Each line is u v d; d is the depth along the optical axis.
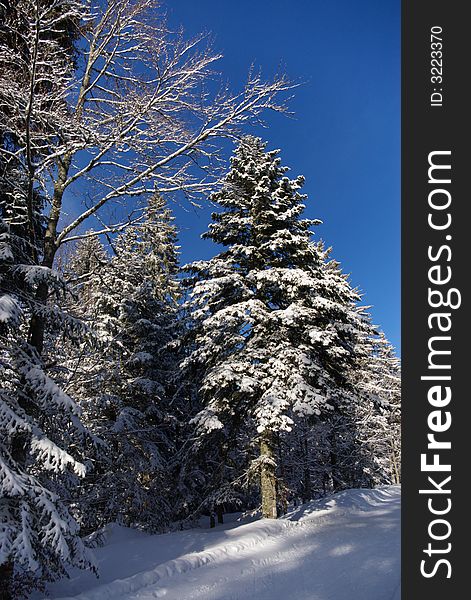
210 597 7.79
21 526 6.69
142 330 21.11
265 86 8.91
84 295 16.08
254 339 15.65
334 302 15.46
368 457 29.34
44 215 9.47
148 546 13.89
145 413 20.22
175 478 20.59
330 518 15.02
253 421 16.56
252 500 23.72
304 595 7.50
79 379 11.07
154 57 8.90
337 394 14.35
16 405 7.55
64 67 8.43
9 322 7.39
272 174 17.75
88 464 9.92
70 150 8.51
